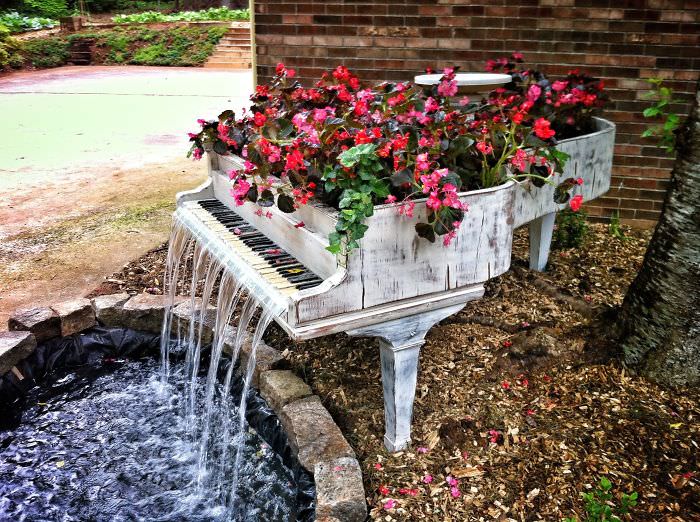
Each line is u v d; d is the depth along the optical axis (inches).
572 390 102.8
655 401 98.6
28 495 99.7
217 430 111.1
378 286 77.9
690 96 177.5
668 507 78.8
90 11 1090.1
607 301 137.7
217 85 556.7
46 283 151.9
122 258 166.9
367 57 193.2
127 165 273.7
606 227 191.0
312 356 119.2
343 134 83.8
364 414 102.0
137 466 105.9
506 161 103.4
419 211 77.4
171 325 131.7
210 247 104.2
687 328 100.0
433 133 88.7
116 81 585.3
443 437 94.3
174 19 869.8
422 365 113.0
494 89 128.3
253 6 194.7
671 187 101.9
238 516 94.1
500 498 82.8
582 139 125.7
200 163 276.7
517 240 177.5
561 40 180.1
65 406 121.3
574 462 87.2
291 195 90.4
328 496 80.2
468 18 183.5
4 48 673.6
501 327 125.4
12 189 235.5
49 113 415.2
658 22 172.7
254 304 93.3
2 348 118.9
